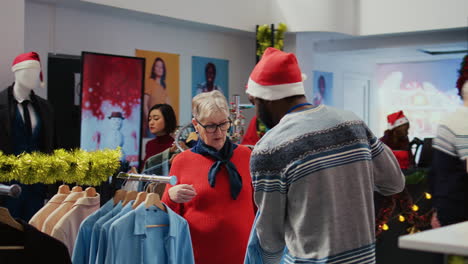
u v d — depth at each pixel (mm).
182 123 8688
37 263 2133
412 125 13000
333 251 1898
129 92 5949
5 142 4754
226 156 2855
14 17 5598
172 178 2676
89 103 5691
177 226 2674
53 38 6957
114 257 2523
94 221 2648
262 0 9117
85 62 5652
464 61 3441
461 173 2811
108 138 5828
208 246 2762
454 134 2848
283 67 2072
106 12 7488
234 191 2783
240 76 9672
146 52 8078
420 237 1324
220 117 2797
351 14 9266
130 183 3340
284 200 2002
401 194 4277
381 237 4297
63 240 2643
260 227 2062
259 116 2186
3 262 2111
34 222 2717
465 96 3123
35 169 2750
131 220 2588
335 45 10344
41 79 5062
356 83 12836
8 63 5559
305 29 8992
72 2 6848
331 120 2004
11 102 4828
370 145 2086
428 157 5402
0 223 2121
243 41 9703
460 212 2814
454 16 8547
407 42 9578
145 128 8117
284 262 2064
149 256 2615
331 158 1947
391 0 9031
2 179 2721
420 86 12844
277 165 1978
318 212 1925
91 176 2855
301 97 2111
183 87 8672
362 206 1966
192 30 8781
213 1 8352
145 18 7910
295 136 1969
